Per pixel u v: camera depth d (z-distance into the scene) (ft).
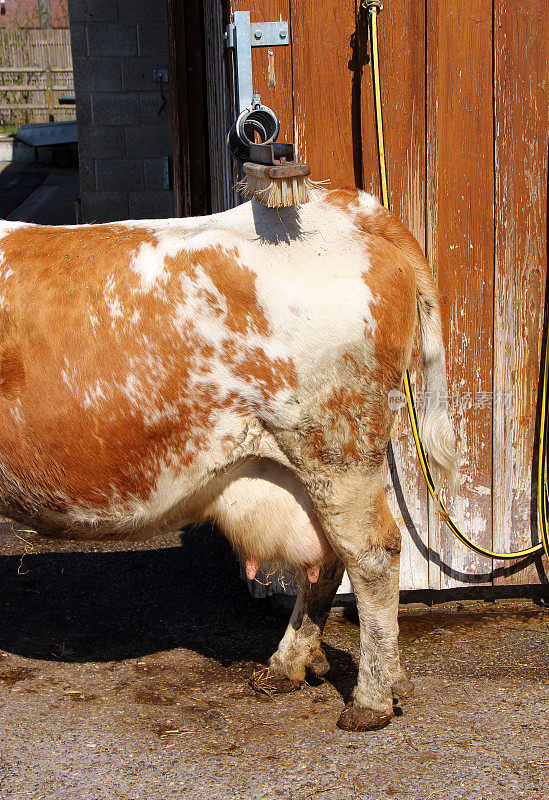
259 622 12.98
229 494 10.02
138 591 13.96
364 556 9.79
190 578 14.44
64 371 9.54
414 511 13.02
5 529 16.24
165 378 9.48
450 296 12.60
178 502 9.96
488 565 13.21
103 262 9.70
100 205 33.63
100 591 13.91
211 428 9.59
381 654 9.90
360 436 9.62
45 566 14.79
